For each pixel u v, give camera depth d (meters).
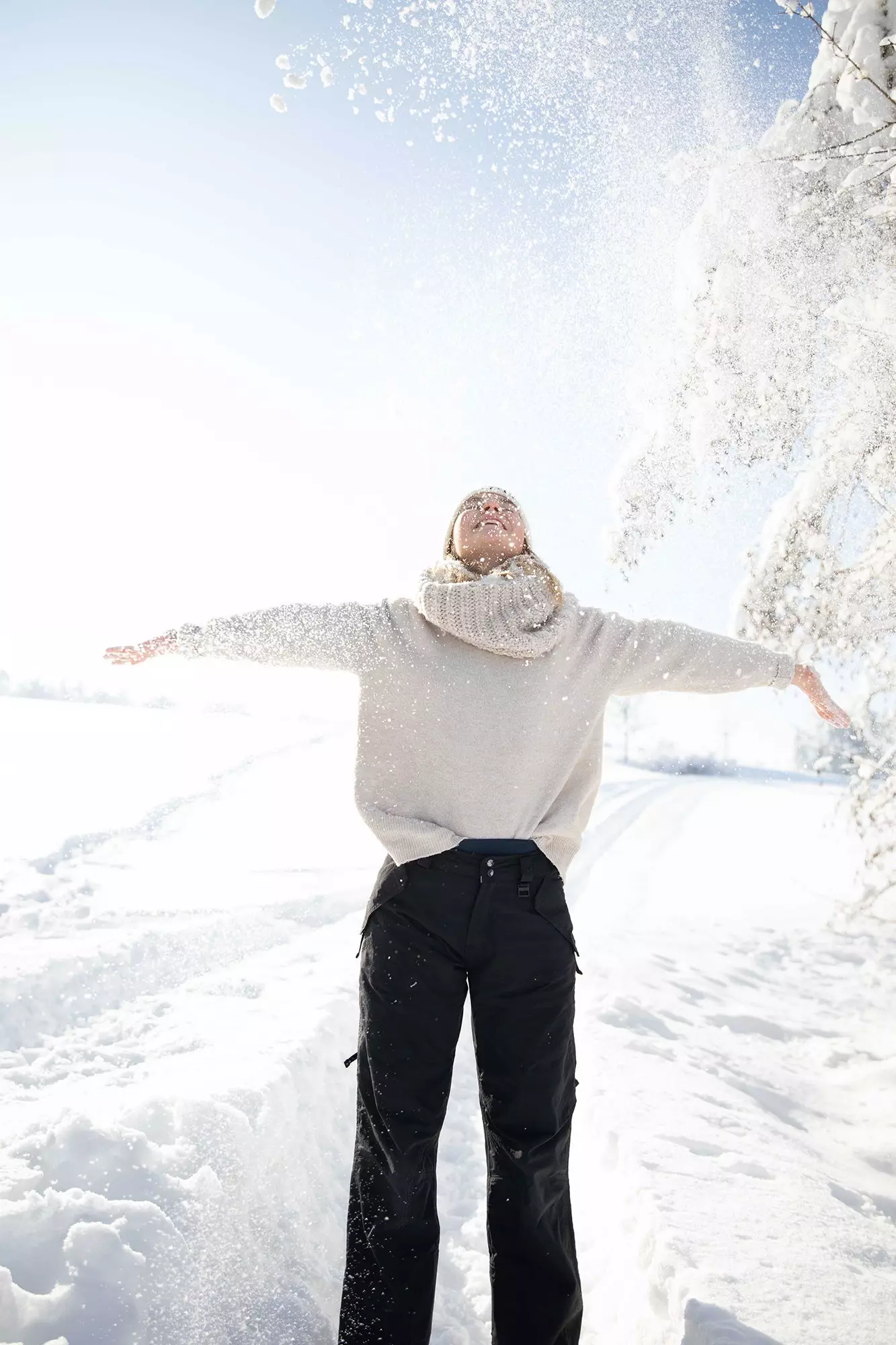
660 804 19.36
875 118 3.01
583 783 1.86
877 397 3.41
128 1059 2.94
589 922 7.34
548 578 1.86
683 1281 1.75
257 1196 2.14
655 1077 3.15
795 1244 1.95
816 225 3.23
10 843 6.70
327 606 1.81
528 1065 1.63
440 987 1.65
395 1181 1.61
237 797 10.54
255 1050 2.92
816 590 4.36
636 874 10.41
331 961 4.57
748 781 28.67
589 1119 2.80
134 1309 1.62
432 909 1.65
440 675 1.74
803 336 3.31
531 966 1.65
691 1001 4.61
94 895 5.57
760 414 3.39
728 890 9.23
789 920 7.06
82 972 3.87
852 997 4.91
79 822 7.78
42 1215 1.71
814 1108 3.32
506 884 1.67
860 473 4.02
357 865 7.80
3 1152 1.91
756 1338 1.53
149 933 4.62
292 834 8.86
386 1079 1.62
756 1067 3.64
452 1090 3.55
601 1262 2.18
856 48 3.01
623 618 1.88
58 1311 1.56
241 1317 1.77
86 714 17.00
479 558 1.93
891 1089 3.40
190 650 1.75
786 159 3.19
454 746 1.71
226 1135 2.18
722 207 3.17
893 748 5.08
